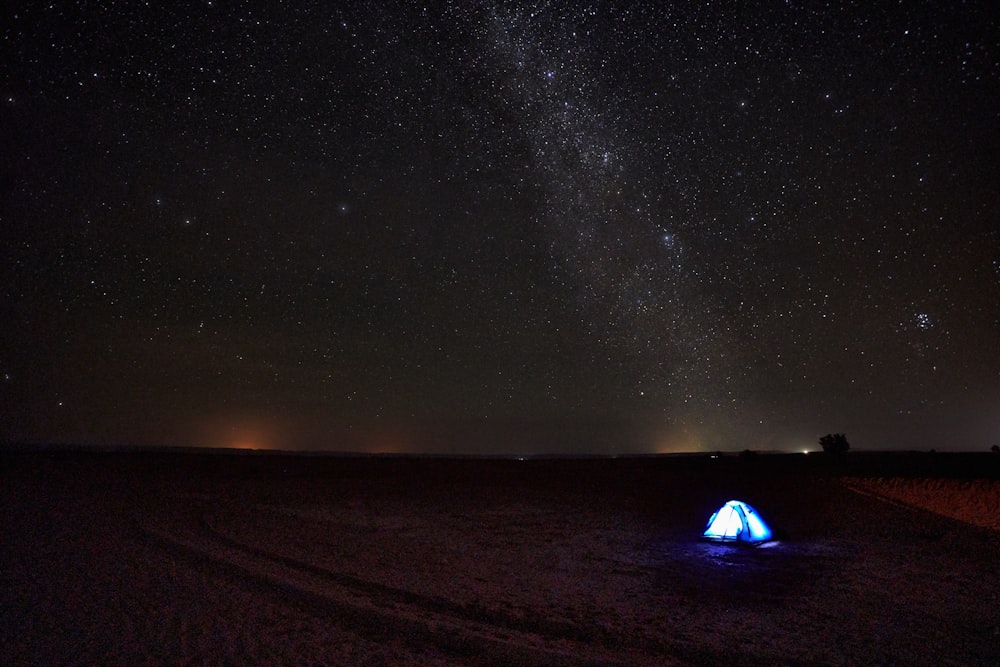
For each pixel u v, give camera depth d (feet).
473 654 15.48
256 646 15.39
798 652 15.81
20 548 23.98
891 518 36.09
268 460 69.36
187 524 30.32
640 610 19.13
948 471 55.62
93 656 14.56
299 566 22.91
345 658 14.88
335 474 58.75
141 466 58.85
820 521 35.19
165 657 14.58
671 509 39.91
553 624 17.63
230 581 20.77
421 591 20.35
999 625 17.99
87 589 19.30
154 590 19.44
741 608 19.45
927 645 16.39
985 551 27.86
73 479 47.11
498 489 49.08
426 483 52.75
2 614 16.98
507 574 23.24
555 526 33.78
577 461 73.87
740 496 44.75
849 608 19.51
